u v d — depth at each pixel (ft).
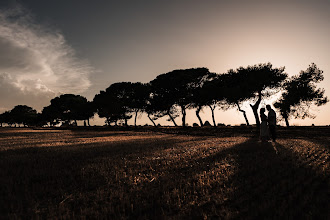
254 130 92.02
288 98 120.88
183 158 25.44
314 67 117.80
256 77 102.58
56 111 285.23
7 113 394.32
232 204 12.36
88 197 14.20
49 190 15.46
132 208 11.96
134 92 180.75
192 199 13.23
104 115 213.87
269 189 14.40
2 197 13.97
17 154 30.04
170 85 144.46
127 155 28.07
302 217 10.41
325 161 22.06
